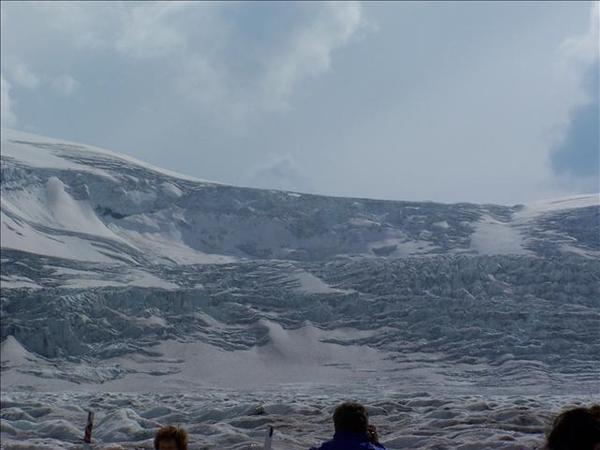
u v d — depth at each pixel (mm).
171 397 47625
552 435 7848
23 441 24797
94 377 65812
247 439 23812
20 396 49406
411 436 22844
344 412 10094
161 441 9906
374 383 61094
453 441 21875
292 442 23625
